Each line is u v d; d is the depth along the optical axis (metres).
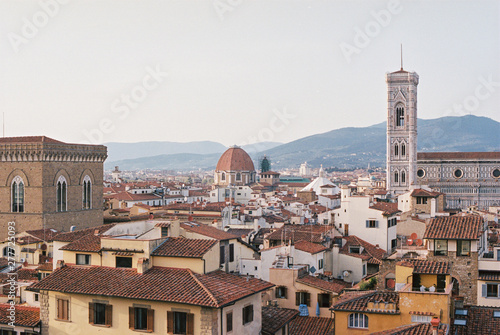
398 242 132.50
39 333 65.62
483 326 61.22
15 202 187.25
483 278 76.25
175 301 58.25
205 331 57.41
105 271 66.69
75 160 197.12
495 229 128.38
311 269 103.69
